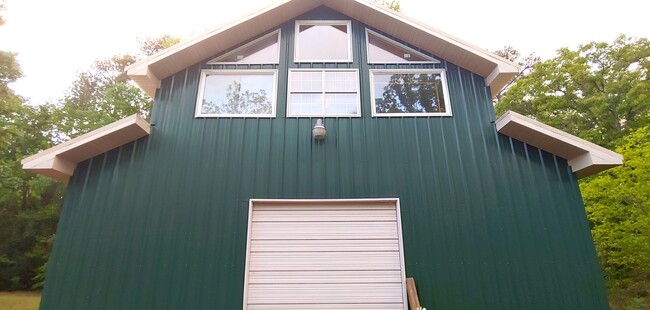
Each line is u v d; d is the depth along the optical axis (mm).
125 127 5477
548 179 5707
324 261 5285
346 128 6035
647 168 9141
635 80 14680
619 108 14648
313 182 5633
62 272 5051
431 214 5449
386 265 5273
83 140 5348
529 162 5816
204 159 5766
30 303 14125
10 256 18922
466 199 5555
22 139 19656
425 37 6582
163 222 5348
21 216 19438
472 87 6516
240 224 5352
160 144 5867
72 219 5355
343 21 7215
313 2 7094
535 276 5121
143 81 6266
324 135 5887
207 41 6383
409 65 6773
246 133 5973
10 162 19281
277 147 5875
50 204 20703
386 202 5578
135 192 5531
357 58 6789
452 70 6711
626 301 10984
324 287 5160
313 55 6852
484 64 6344
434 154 5867
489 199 5562
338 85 6512
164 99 6281
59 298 4918
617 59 16141
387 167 5750
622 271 11633
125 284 5000
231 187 5578
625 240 9750
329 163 5762
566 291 5059
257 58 6809
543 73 17109
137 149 5824
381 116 6145
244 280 5047
